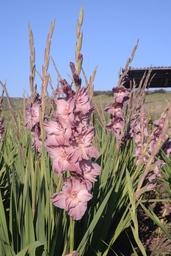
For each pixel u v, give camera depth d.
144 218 1.78
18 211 0.99
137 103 1.82
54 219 0.99
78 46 0.77
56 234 0.93
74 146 0.76
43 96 0.97
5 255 0.93
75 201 0.79
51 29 0.91
